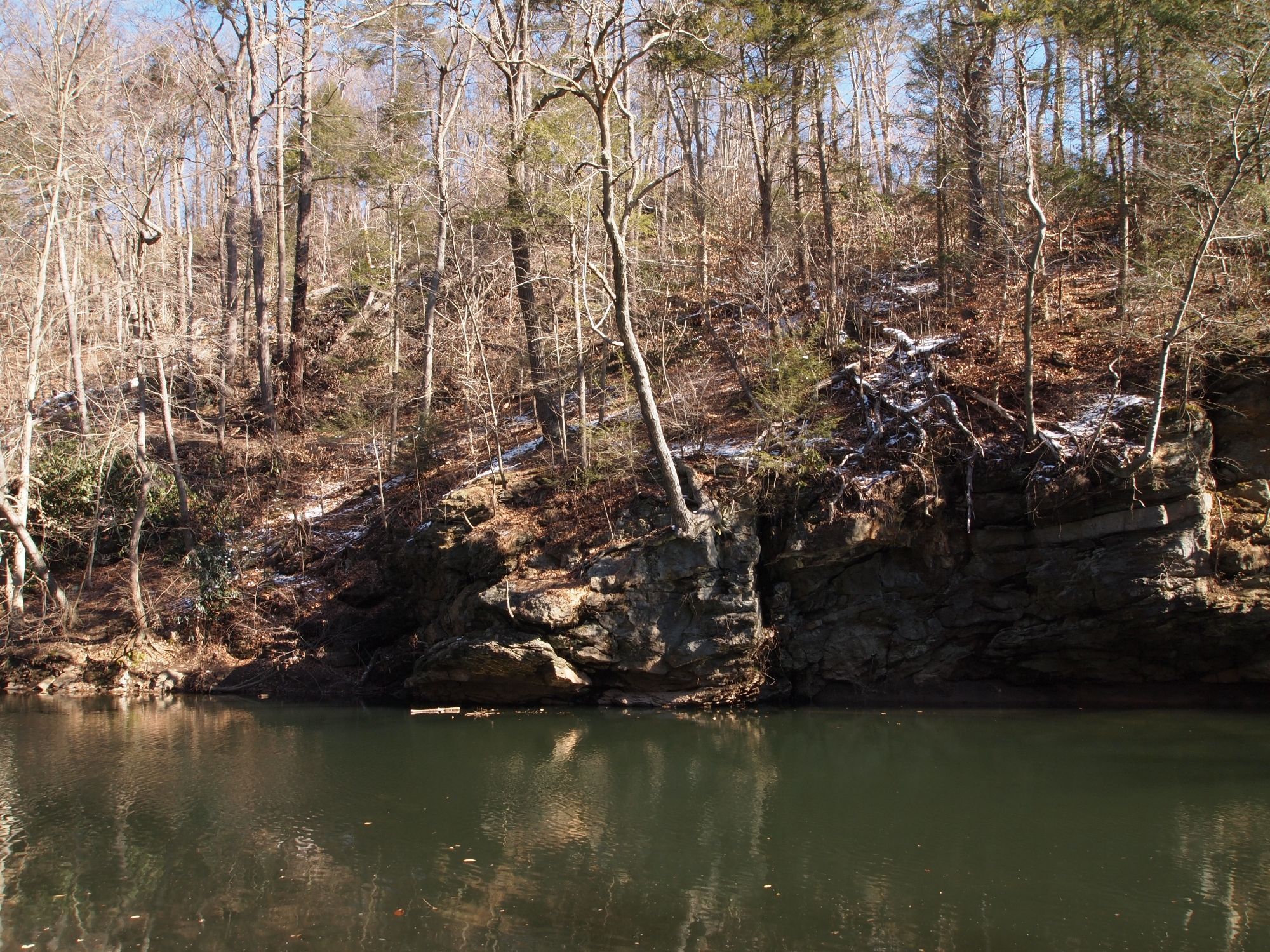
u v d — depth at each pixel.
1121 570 12.47
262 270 23.08
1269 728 11.96
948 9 20.03
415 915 7.17
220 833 9.12
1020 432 13.54
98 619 18.86
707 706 14.22
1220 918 6.75
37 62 18.64
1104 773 10.27
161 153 21.17
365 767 11.47
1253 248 14.57
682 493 14.19
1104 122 16.53
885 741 11.97
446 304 23.62
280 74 24.17
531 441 18.67
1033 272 12.96
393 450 20.41
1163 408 12.71
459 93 22.38
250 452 21.44
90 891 7.73
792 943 6.56
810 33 17.77
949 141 19.77
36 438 20.05
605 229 14.48
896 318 17.86
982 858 8.02
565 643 13.91
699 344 19.36
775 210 23.58
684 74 22.30
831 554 13.64
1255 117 13.27
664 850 8.45
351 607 17.64
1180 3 14.77
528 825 9.20
